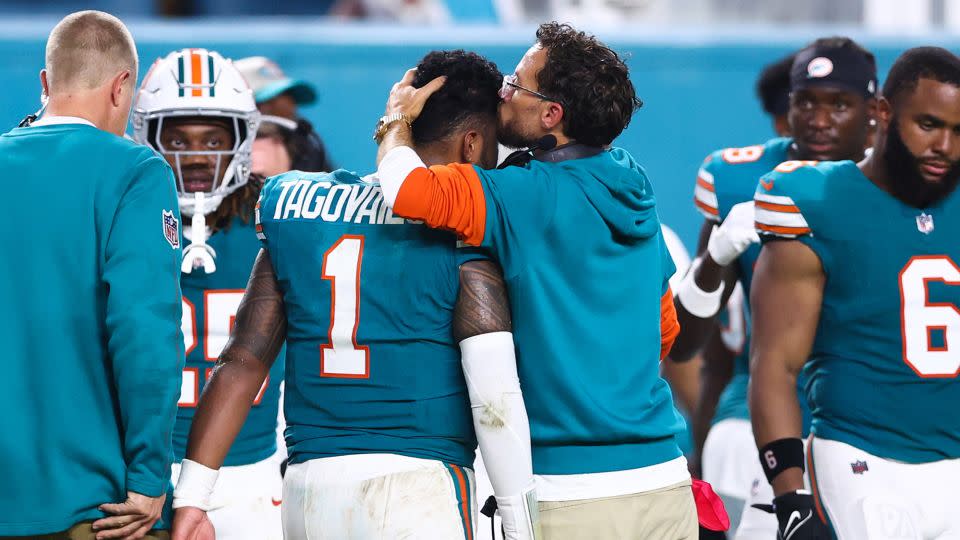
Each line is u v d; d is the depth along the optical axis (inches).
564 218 361.4
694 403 701.3
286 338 379.9
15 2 1103.6
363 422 360.8
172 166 458.0
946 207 434.0
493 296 358.9
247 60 644.1
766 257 449.1
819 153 561.3
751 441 579.2
